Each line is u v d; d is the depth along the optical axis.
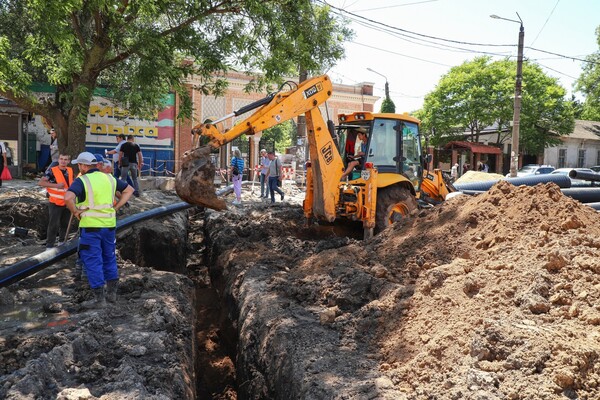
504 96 34.47
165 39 10.80
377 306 5.02
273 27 11.12
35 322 5.32
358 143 10.07
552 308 4.14
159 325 5.35
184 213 14.13
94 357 4.50
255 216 11.71
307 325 5.09
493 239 5.71
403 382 3.77
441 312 4.49
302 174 23.83
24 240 8.98
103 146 23.70
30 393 3.73
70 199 5.54
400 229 7.19
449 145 35.84
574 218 5.46
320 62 12.55
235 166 15.09
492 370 3.50
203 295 9.06
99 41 10.54
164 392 4.07
